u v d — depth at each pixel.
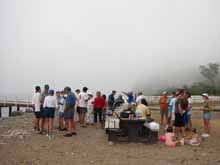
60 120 16.98
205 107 15.59
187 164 10.02
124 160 10.49
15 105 48.19
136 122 13.77
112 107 20.25
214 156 11.16
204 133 15.58
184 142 13.41
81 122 18.50
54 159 10.64
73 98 15.47
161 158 10.81
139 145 13.16
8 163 10.05
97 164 9.96
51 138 14.62
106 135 15.54
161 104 19.22
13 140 14.23
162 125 19.17
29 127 18.58
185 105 14.47
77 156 11.11
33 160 10.48
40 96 15.66
